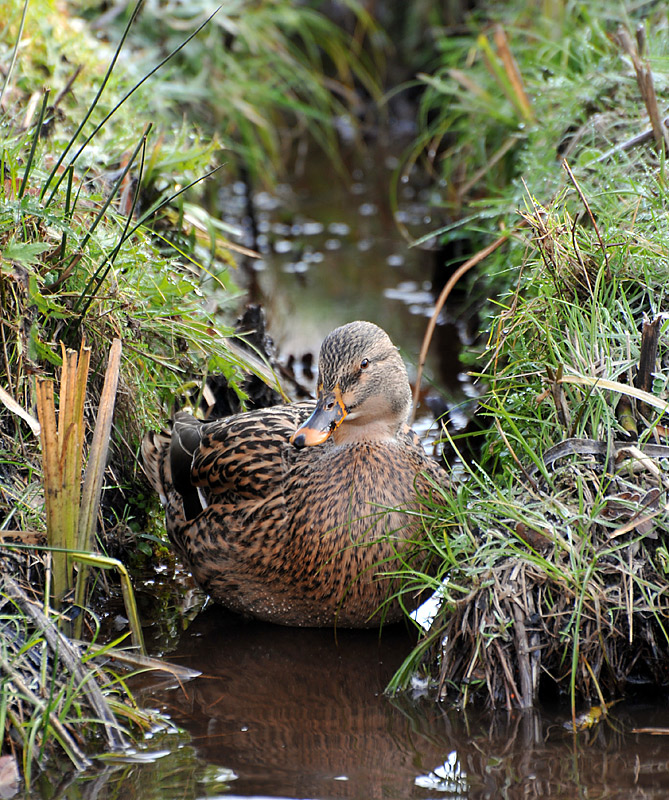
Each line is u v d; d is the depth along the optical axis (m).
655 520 6.61
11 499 7.03
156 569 8.41
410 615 7.36
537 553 6.59
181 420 8.54
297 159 18.97
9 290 7.25
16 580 6.60
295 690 6.74
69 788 5.72
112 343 7.41
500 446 7.84
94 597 7.83
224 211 16.53
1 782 5.73
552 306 7.92
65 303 7.71
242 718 6.41
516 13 13.96
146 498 8.82
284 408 8.39
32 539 6.73
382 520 7.32
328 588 7.38
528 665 6.48
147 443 8.38
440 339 12.05
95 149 9.80
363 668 7.02
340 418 7.42
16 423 7.23
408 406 7.84
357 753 6.05
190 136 11.02
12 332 7.29
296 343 11.95
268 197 17.66
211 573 7.73
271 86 16.84
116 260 8.10
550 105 11.46
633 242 8.11
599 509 6.58
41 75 10.88
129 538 8.41
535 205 8.14
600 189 9.03
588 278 7.88
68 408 6.48
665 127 9.38
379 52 19.67
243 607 7.75
